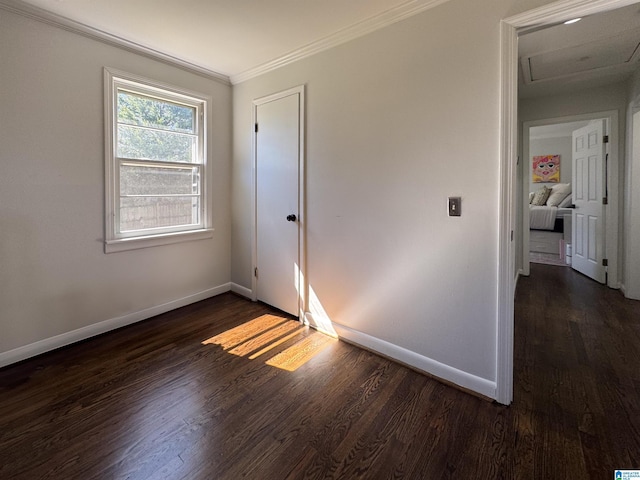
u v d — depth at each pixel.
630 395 1.77
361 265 2.32
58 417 1.61
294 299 2.86
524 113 4.02
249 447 1.43
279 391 1.84
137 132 2.68
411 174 2.01
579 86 3.47
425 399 1.77
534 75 3.13
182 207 3.06
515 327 2.68
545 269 4.62
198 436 1.49
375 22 2.09
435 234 1.93
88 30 2.28
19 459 1.35
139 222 2.75
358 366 2.11
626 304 3.15
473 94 1.74
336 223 2.46
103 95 2.42
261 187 3.09
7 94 2.00
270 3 1.96
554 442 1.44
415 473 1.30
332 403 1.73
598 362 2.12
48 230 2.22
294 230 2.79
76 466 1.32
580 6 1.43
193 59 2.80
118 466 1.32
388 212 2.14
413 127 1.98
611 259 3.65
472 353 1.84
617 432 1.50
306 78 2.59
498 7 1.63
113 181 2.53
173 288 3.02
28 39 2.06
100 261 2.50
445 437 1.49
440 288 1.94
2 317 2.05
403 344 2.13
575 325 2.70
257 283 3.25
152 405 1.71
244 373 2.02
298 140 2.68
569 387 1.85
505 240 1.68
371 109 2.18
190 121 3.07
